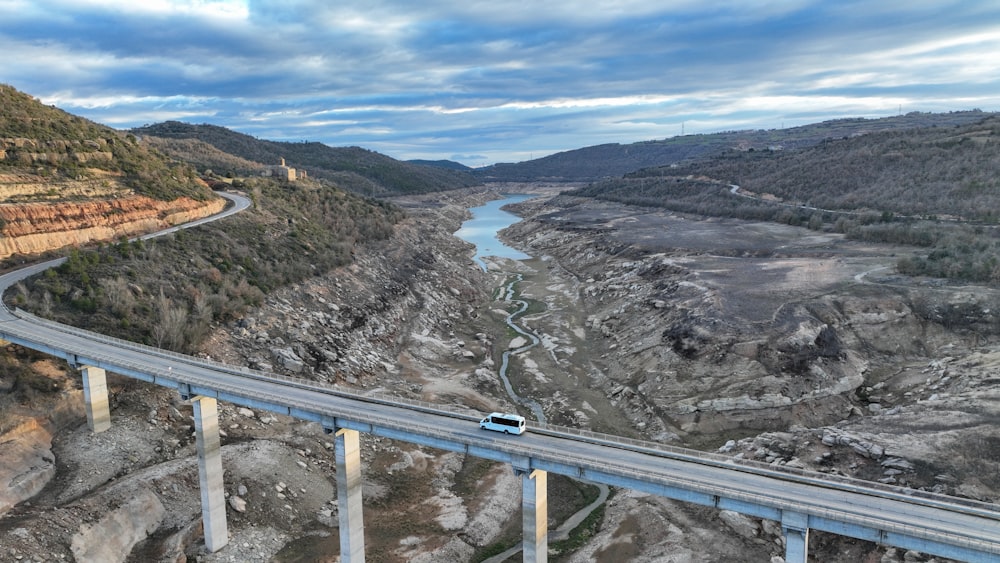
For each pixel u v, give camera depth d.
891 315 84.50
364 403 50.66
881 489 39.00
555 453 41.25
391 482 62.09
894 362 78.81
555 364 94.88
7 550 41.56
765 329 82.50
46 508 47.94
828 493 36.50
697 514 54.84
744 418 71.81
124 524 48.47
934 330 81.81
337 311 98.00
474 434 44.84
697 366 79.69
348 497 47.38
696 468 39.97
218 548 49.50
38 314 69.81
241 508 53.16
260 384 53.25
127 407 62.59
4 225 84.06
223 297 83.19
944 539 31.05
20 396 58.28
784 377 75.00
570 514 58.84
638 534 53.25
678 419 73.44
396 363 92.12
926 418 60.09
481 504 59.28
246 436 63.59
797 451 59.22
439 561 50.88
